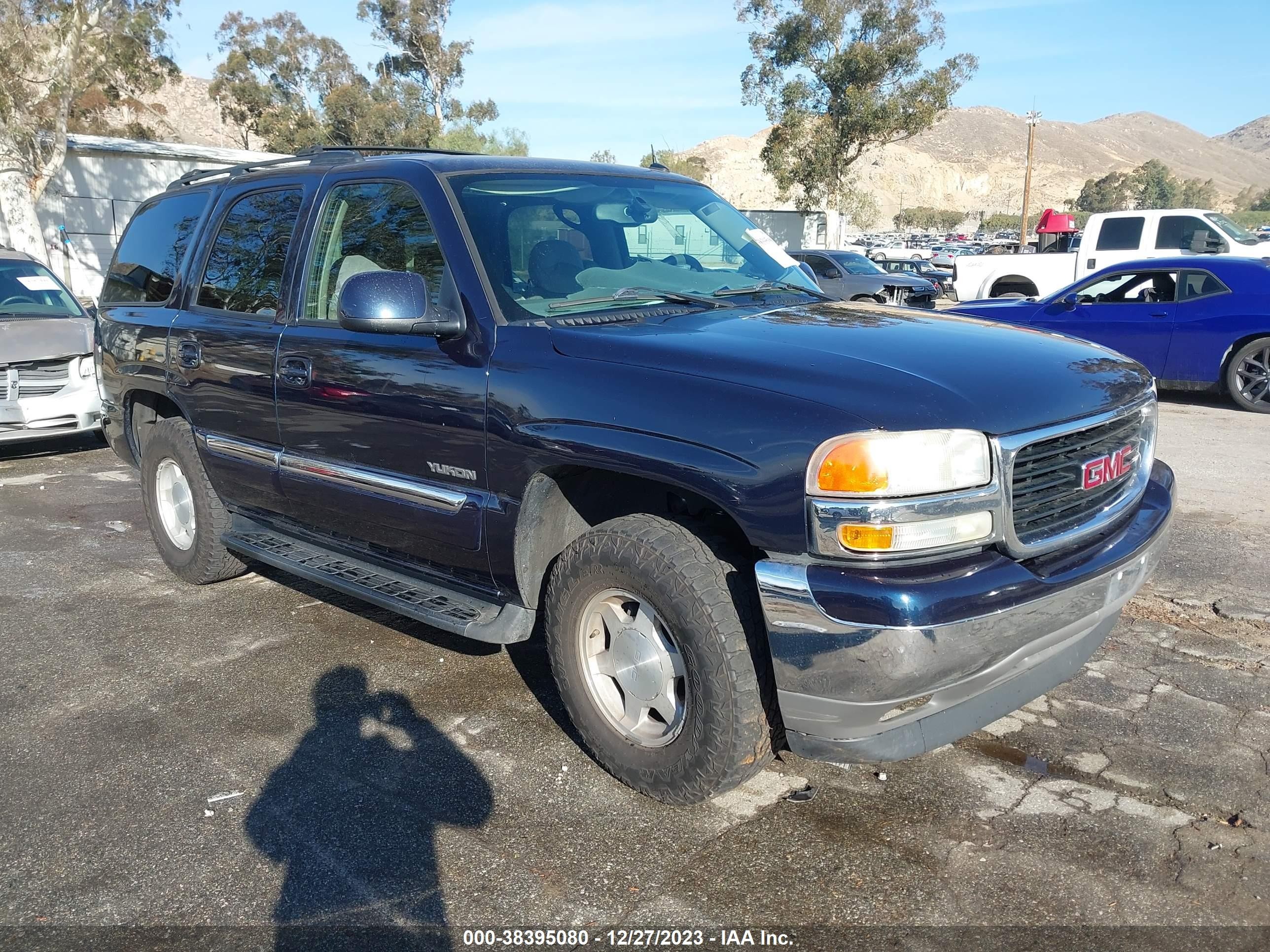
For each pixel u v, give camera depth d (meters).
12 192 20.27
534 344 3.18
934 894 2.63
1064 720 3.58
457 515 3.41
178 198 5.16
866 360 2.83
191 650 4.39
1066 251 18.27
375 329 3.24
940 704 2.68
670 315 3.39
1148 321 10.38
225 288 4.55
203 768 3.36
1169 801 3.05
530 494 3.19
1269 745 3.38
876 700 2.54
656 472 2.80
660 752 2.99
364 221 3.85
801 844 2.87
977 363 2.88
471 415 3.28
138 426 5.46
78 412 8.38
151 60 25.17
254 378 4.19
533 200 3.72
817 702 2.61
